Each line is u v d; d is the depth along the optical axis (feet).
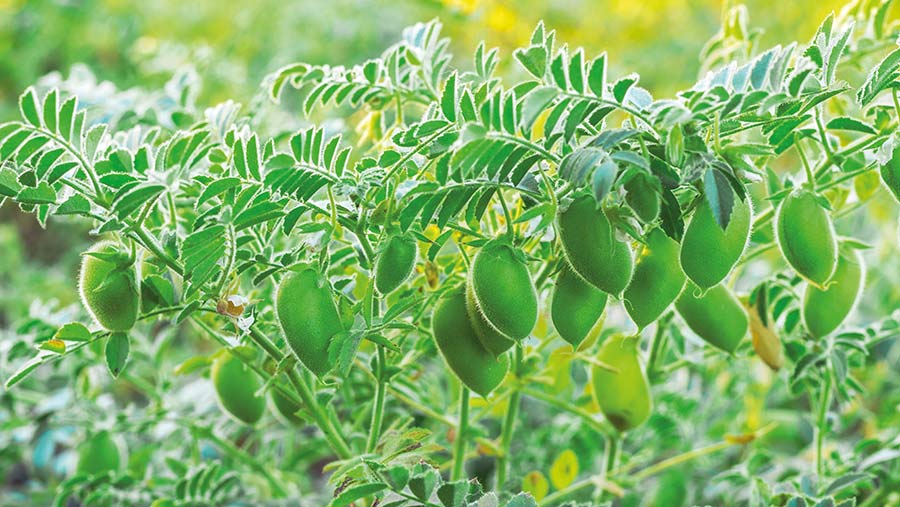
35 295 3.27
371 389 2.05
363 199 1.62
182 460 2.35
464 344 1.67
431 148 1.58
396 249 1.60
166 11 4.61
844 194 1.90
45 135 1.59
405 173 1.65
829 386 1.95
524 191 1.60
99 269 1.64
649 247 1.62
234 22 4.25
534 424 2.62
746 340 1.99
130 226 1.61
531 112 1.52
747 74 1.57
